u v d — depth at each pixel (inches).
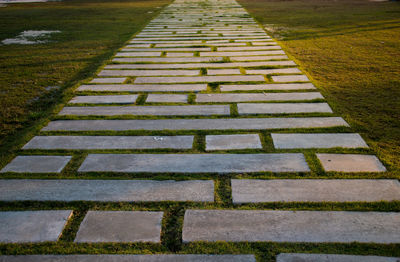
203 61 233.0
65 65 228.4
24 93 173.5
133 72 209.5
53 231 79.2
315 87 173.3
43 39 322.7
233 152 112.4
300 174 99.3
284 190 92.3
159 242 75.8
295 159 107.1
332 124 131.0
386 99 153.6
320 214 82.9
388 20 388.2
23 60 242.5
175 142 120.4
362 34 312.5
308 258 70.4
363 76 188.4
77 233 78.6
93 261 70.9
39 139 123.4
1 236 77.7
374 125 128.6
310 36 311.3
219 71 208.4
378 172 98.6
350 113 140.3
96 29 378.0
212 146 116.8
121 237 77.4
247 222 81.0
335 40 289.7
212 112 146.4
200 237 76.9
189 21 429.4
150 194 91.9
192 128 131.5
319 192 91.0
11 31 368.2
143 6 629.0
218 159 108.4
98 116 143.9
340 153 109.8
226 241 75.5
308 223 80.1
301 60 228.5
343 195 89.4
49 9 602.2
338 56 234.8
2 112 149.1
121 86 182.7
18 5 695.7
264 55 245.3
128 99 163.2
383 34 308.3
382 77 185.2
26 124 138.5
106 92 173.3
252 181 96.5
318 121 134.3
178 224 81.0
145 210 86.0
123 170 103.2
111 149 116.2
